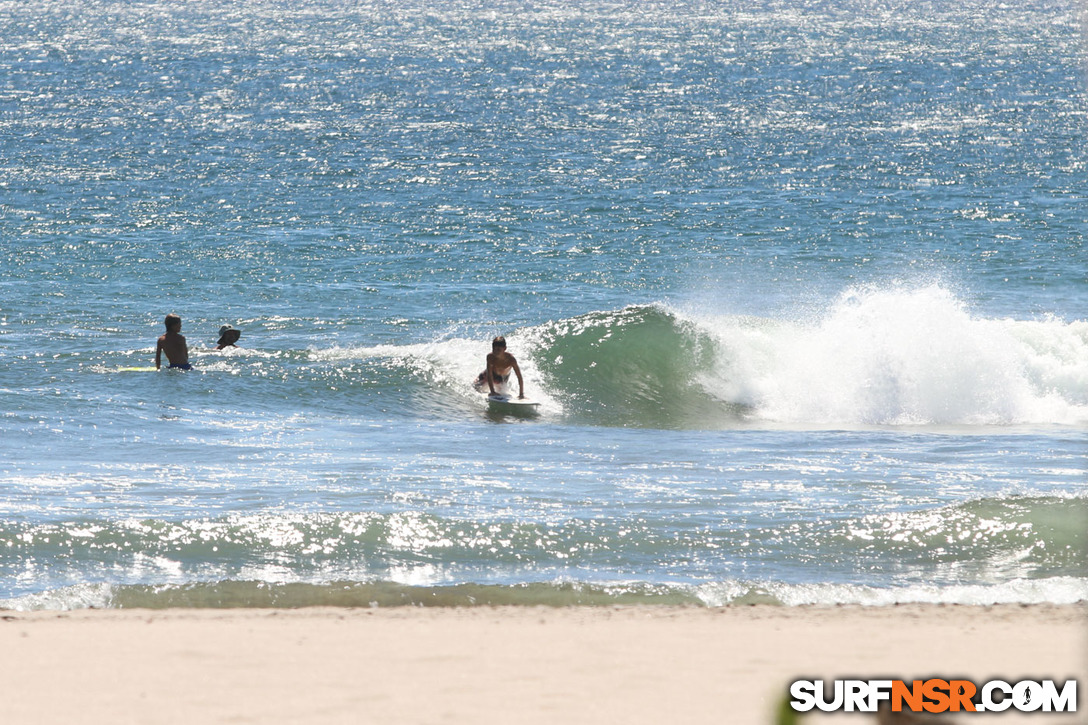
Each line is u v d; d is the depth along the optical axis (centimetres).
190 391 6806
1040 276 11769
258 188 17125
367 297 10456
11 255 11844
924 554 4044
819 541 4138
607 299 10662
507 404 7025
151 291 10444
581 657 2814
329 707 2400
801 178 18850
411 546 4041
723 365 7481
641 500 4631
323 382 7119
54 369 7219
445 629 3130
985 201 16375
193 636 3031
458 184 17838
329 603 3525
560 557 3988
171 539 4047
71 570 3781
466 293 10744
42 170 18525
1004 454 5638
